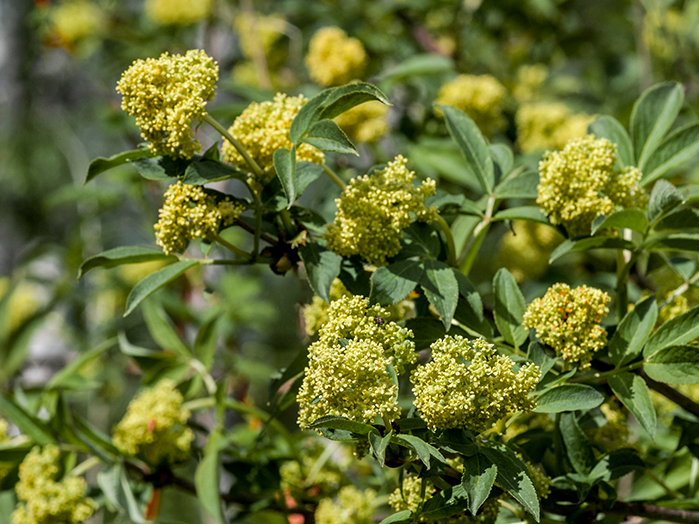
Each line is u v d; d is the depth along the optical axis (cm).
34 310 151
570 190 86
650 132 90
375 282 83
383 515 99
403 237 85
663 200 84
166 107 82
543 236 113
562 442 86
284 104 87
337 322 79
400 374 80
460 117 90
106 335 151
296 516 99
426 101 125
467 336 85
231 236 134
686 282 90
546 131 114
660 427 98
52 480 95
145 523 94
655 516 85
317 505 100
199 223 84
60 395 96
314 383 79
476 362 79
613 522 88
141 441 96
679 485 94
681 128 89
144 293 83
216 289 137
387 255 84
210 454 94
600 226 84
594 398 81
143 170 84
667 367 83
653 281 108
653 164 89
